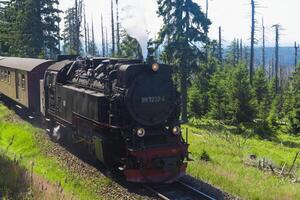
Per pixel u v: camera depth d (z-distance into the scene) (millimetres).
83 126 15094
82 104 14758
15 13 49438
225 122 33062
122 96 12742
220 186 12836
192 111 37062
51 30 48562
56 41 49281
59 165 14617
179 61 31938
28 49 47156
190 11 31688
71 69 17344
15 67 25703
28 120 23781
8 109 28312
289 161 20156
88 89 14938
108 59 14469
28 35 47281
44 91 20016
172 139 13195
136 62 13664
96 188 12227
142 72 13000
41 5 47625
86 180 12898
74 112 15688
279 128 33438
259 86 40031
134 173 12172
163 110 13211
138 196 11492
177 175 12688
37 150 16938
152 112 13016
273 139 29000
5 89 29359
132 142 12422
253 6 37094
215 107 34625
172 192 11844
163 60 32594
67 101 16578
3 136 20375
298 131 31625
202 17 31844
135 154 12148
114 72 13469
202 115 36938
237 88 31656
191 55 31891
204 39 32219
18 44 48188
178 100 13773
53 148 17000
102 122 13297
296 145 27328
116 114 12805
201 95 36906
